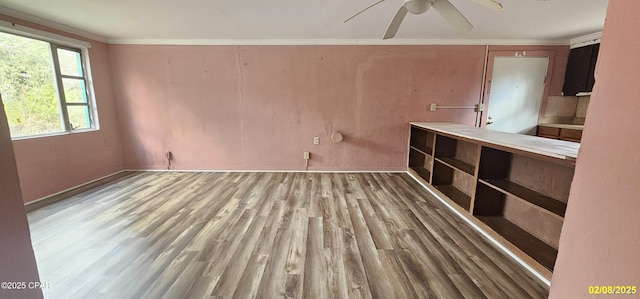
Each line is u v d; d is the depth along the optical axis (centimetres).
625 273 42
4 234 58
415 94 425
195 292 166
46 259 198
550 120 431
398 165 449
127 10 280
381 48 411
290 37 399
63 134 341
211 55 413
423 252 210
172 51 411
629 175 41
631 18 39
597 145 46
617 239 43
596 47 367
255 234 236
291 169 451
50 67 331
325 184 381
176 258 200
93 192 341
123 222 258
